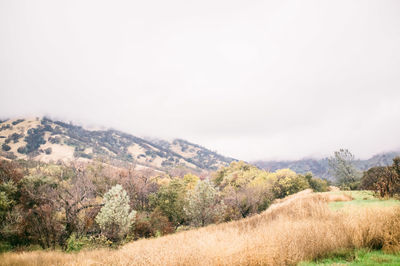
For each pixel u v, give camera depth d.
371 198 14.12
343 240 5.66
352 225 6.12
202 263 5.26
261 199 40.81
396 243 4.98
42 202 26.44
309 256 5.15
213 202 31.48
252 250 5.32
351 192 18.09
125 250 10.16
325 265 4.55
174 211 37.47
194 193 31.23
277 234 6.49
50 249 19.02
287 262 4.92
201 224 29.72
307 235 6.04
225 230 11.42
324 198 15.38
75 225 22.22
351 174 46.16
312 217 9.38
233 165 84.19
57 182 36.12
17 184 29.64
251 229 10.01
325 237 5.79
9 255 12.67
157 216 33.00
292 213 11.61
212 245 6.53
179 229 34.12
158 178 68.38
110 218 21.00
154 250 7.40
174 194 38.69
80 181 31.14
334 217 7.87
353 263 4.48
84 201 28.88
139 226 27.58
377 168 35.38
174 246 7.87
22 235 20.80
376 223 5.86
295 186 50.06
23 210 24.64
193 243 7.78
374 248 5.36
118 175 51.94
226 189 50.12
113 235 21.08
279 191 48.84
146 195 43.91
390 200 12.37
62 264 9.55
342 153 47.44
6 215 21.00
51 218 21.45
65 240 20.86
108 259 8.10
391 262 4.20
